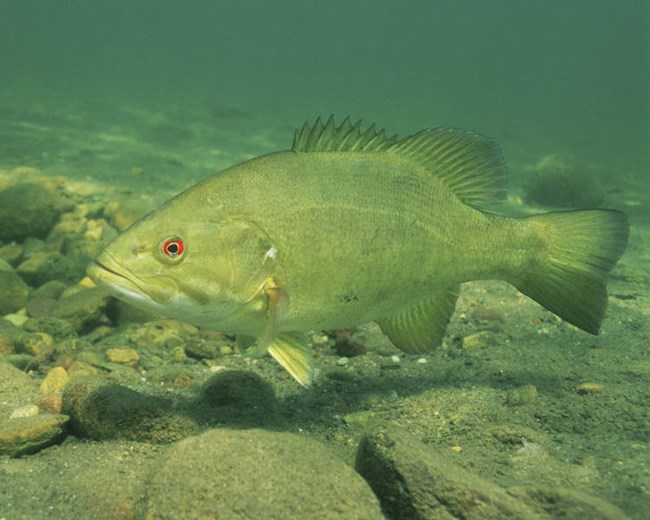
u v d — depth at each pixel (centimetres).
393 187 47
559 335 75
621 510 36
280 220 44
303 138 46
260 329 46
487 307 85
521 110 462
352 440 51
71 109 276
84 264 95
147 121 264
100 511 39
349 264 46
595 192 168
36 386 57
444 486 36
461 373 63
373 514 34
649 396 54
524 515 35
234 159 204
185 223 42
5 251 99
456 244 50
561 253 53
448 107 431
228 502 34
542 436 48
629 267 108
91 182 156
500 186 52
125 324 81
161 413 47
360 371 66
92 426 47
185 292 42
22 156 180
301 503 34
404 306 50
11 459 44
